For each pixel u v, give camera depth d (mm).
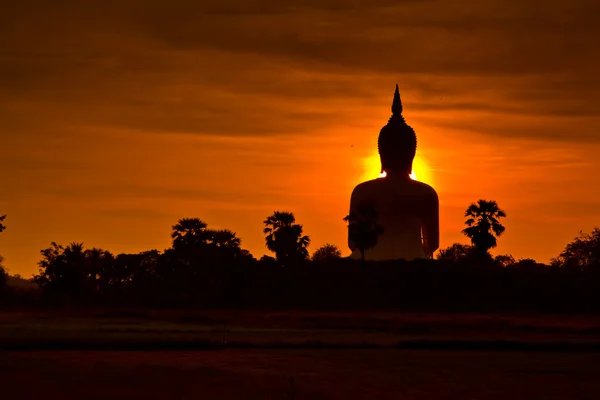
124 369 96000
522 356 118312
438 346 129875
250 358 112188
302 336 141625
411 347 128375
